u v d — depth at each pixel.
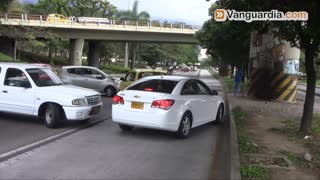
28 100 12.47
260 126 13.05
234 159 8.30
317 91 41.78
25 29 55.28
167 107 10.67
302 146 10.16
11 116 13.97
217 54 47.25
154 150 9.65
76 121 13.34
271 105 19.30
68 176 7.34
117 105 11.25
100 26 63.38
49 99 12.10
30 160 8.37
